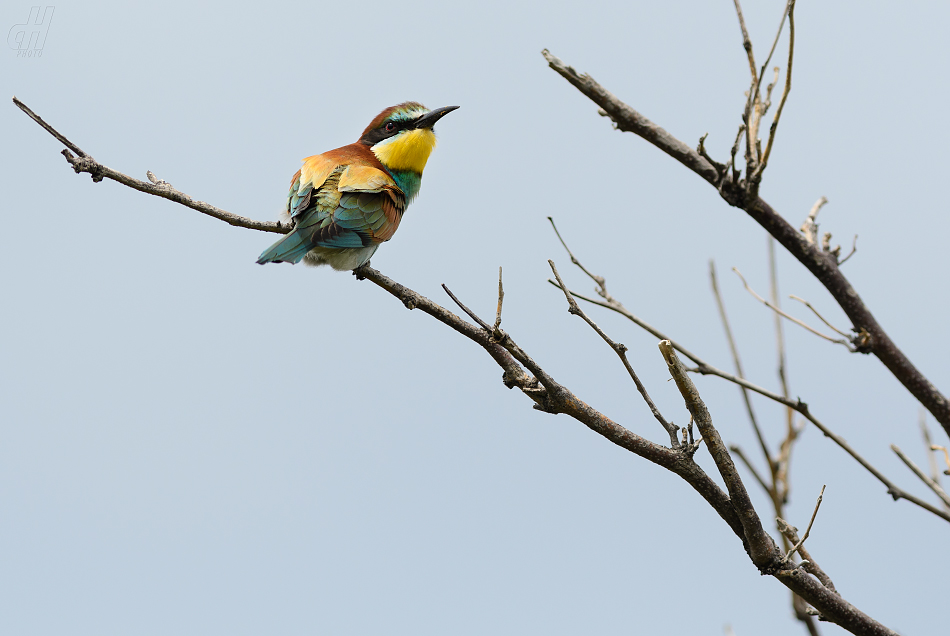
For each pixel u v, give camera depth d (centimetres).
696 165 602
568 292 633
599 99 593
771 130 572
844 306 615
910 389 604
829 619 625
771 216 611
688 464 636
